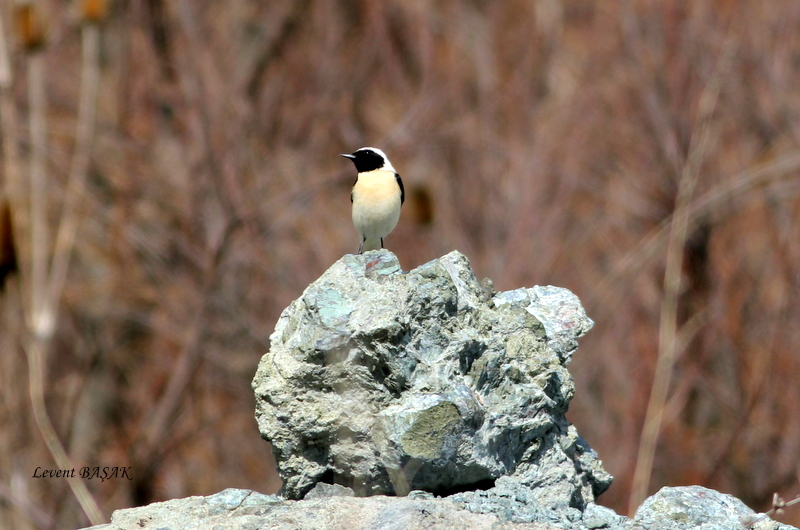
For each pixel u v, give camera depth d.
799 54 19.75
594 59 20.92
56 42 19.12
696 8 19.73
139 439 18.47
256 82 21.61
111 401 19.06
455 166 20.58
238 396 19.02
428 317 6.22
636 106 19.81
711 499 6.36
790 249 18.56
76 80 20.27
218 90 20.23
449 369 6.18
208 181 19.45
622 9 20.53
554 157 20.25
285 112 21.39
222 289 19.11
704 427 18.52
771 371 18.25
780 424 18.00
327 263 19.50
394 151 20.73
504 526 5.57
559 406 6.60
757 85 19.45
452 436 5.95
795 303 18.39
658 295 18.67
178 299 18.94
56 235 18.95
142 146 19.70
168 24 20.44
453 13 22.64
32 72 17.56
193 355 18.31
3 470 17.17
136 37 20.22
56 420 18.27
